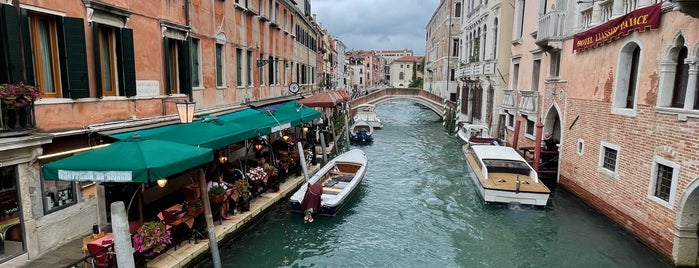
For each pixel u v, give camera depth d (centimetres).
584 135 1109
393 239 938
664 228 756
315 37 2945
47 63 622
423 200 1230
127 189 791
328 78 4194
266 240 894
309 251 863
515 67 1823
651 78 815
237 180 940
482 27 2342
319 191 995
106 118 715
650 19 802
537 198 1059
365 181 1473
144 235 605
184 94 956
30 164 593
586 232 945
